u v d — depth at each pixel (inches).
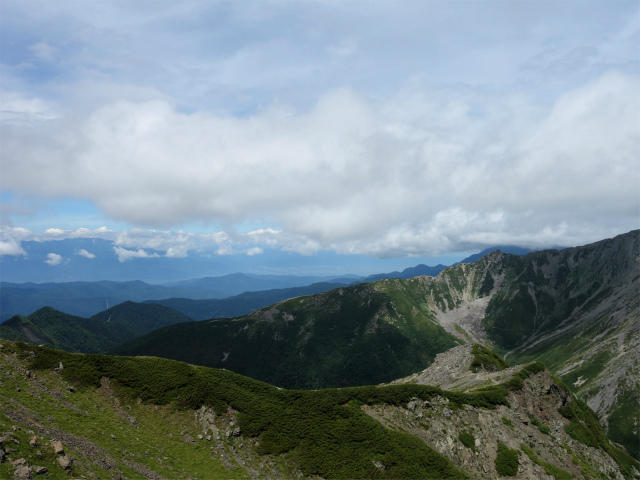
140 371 2738.7
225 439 2571.4
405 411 3257.9
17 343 2512.3
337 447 2733.8
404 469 2655.0
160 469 2027.6
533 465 3041.3
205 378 2891.2
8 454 1374.3
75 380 2481.5
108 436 2098.9
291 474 2507.4
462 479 2664.9
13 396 1999.3
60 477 1413.6
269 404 2920.8
